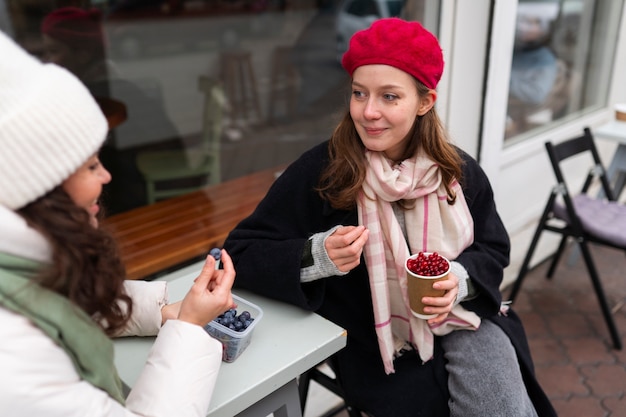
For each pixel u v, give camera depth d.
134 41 5.62
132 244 2.74
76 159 0.77
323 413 2.18
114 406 0.88
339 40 6.46
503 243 1.56
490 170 3.01
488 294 1.46
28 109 0.73
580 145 2.72
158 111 4.86
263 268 1.35
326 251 1.28
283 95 6.00
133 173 3.82
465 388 1.40
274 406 1.22
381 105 1.27
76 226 0.79
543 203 3.77
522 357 1.52
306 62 6.57
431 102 1.34
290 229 1.48
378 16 5.82
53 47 3.92
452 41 2.63
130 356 1.17
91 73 4.27
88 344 0.85
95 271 0.83
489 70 2.73
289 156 4.64
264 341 1.22
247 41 6.36
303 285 1.38
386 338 1.42
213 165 3.81
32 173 0.74
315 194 1.46
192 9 5.97
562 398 2.28
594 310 2.88
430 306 1.34
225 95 5.85
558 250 3.04
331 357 1.63
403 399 1.48
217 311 1.02
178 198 3.38
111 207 3.32
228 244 1.48
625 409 2.22
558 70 3.69
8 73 0.73
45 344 0.80
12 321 0.78
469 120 2.84
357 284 1.49
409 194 1.39
